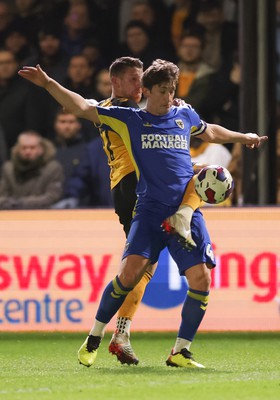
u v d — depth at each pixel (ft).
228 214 95.25
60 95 62.39
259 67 105.70
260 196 106.22
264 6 105.40
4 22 131.95
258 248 95.25
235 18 126.31
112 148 67.31
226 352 79.56
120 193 67.36
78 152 118.83
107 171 117.50
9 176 118.01
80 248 94.68
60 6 131.54
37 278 94.48
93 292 94.38
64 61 128.26
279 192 117.19
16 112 127.03
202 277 63.21
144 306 94.43
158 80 62.23
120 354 66.49
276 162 107.45
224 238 95.09
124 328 66.69
